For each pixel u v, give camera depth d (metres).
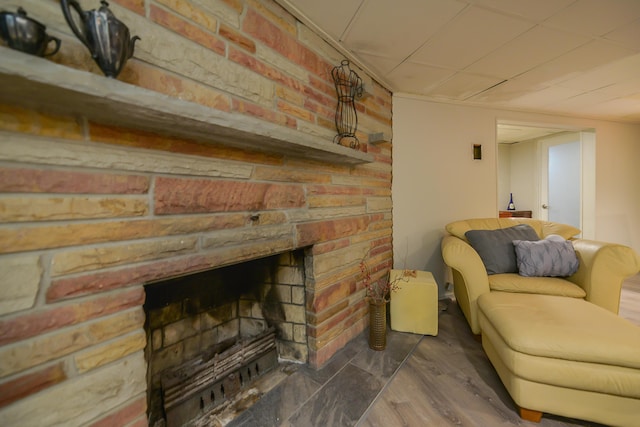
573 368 1.06
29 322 0.60
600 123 3.24
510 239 2.06
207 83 0.94
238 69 1.05
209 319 1.43
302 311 1.49
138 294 0.78
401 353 1.63
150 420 1.08
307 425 1.11
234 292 1.58
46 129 0.62
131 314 0.77
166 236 0.83
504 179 4.39
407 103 2.43
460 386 1.35
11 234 0.58
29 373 0.61
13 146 0.58
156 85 0.81
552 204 3.96
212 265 0.95
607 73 2.05
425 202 2.53
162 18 0.82
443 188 2.60
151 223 0.80
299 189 1.33
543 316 1.28
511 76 2.09
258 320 1.59
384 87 2.22
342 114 1.67
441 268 2.62
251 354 1.39
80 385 0.68
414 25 1.44
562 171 3.83
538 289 1.73
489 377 1.42
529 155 4.11
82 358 0.68
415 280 1.91
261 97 1.14
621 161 3.35
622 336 1.08
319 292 1.48
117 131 0.73
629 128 3.39
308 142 1.08
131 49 0.68
